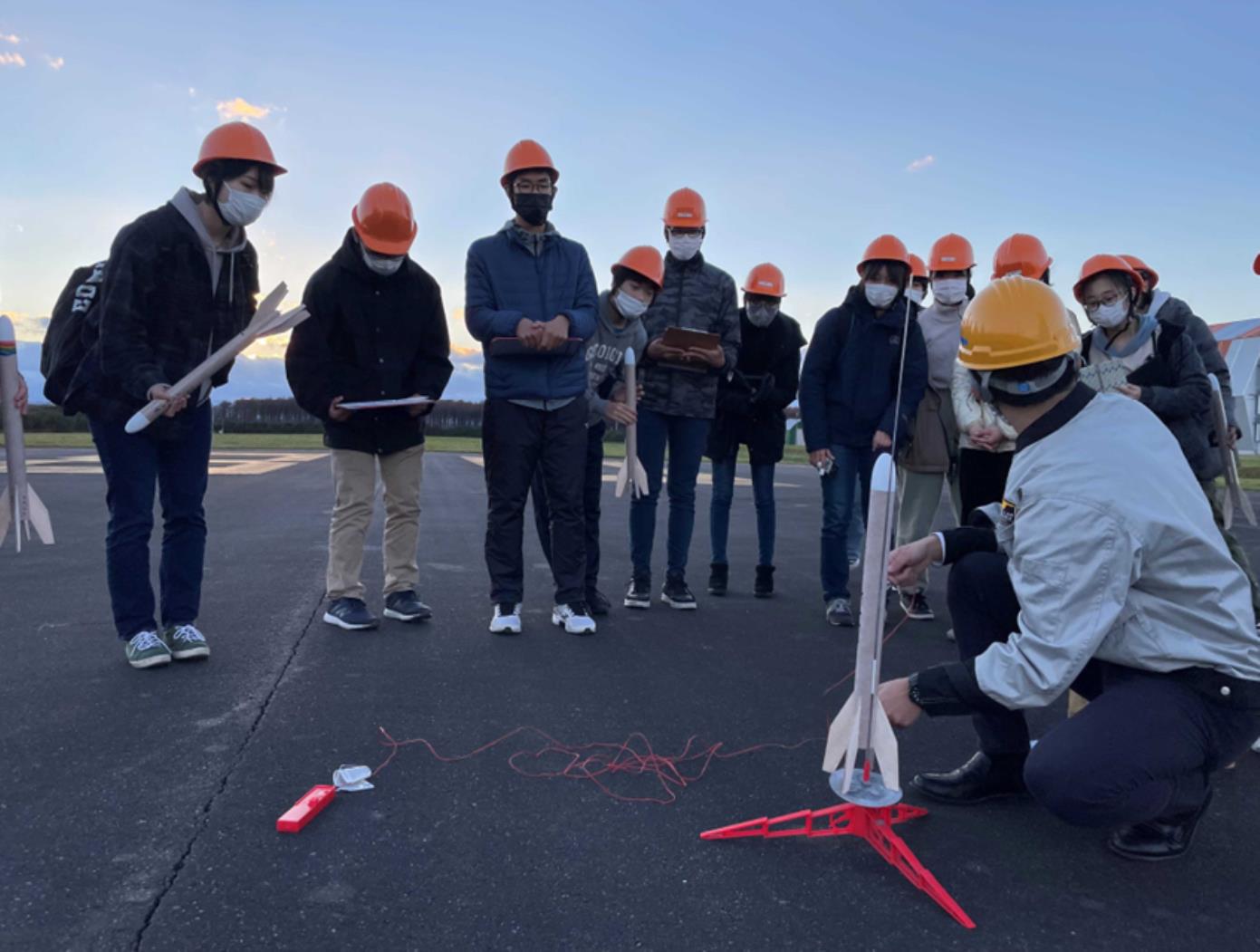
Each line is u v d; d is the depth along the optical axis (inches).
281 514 353.7
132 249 129.0
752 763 106.2
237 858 80.6
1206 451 136.7
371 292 158.1
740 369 201.2
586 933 70.4
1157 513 75.8
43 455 770.8
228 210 132.3
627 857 83.0
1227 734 79.3
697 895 76.7
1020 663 77.4
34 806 89.4
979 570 94.7
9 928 68.9
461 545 274.5
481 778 99.8
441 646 153.3
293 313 129.2
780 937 70.7
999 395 82.5
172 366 135.3
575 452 164.9
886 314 176.9
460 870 79.7
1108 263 136.9
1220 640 78.7
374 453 165.5
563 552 167.3
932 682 81.9
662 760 106.3
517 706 123.6
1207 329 146.0
